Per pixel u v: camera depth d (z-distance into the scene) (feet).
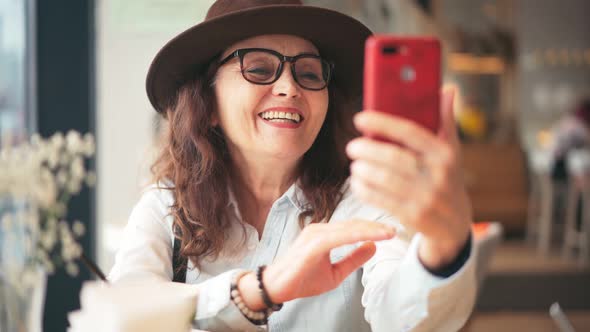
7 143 4.99
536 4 32.83
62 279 9.46
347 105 4.52
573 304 15.66
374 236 2.66
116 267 4.03
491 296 16.40
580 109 23.17
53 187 5.04
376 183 2.08
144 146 11.66
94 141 10.00
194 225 4.13
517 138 29.27
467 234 2.35
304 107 3.92
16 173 4.83
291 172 4.28
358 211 4.11
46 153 5.13
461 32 29.94
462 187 2.21
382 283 3.20
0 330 4.46
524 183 25.36
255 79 3.89
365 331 3.99
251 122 3.93
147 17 12.01
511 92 30.22
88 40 10.00
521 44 32.91
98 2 10.53
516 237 25.43
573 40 33.24
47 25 9.76
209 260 4.16
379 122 2.08
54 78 9.80
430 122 2.33
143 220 4.26
